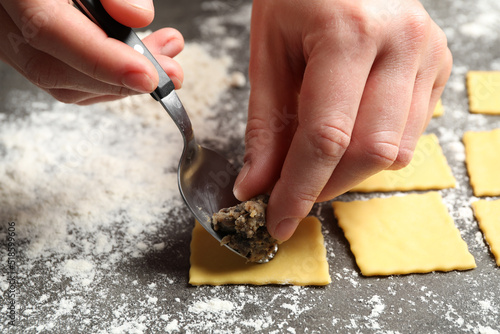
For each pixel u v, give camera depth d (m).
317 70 0.23
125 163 0.30
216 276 0.26
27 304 0.25
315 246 0.26
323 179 0.23
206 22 0.37
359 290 0.25
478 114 0.32
